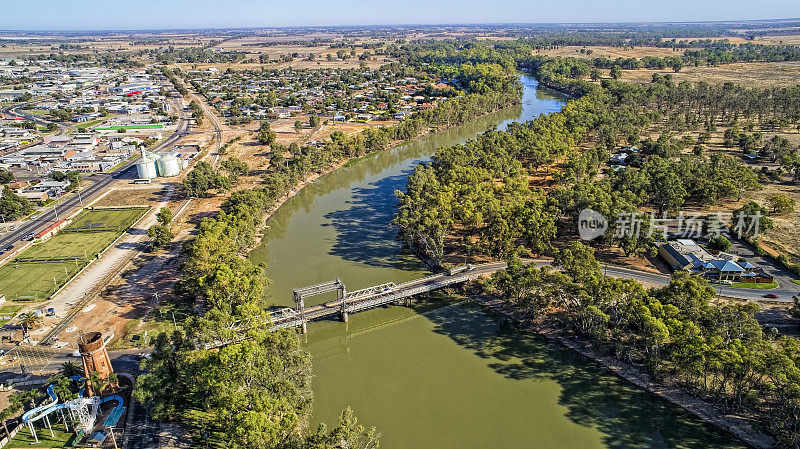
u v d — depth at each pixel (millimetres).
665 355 130500
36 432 111812
